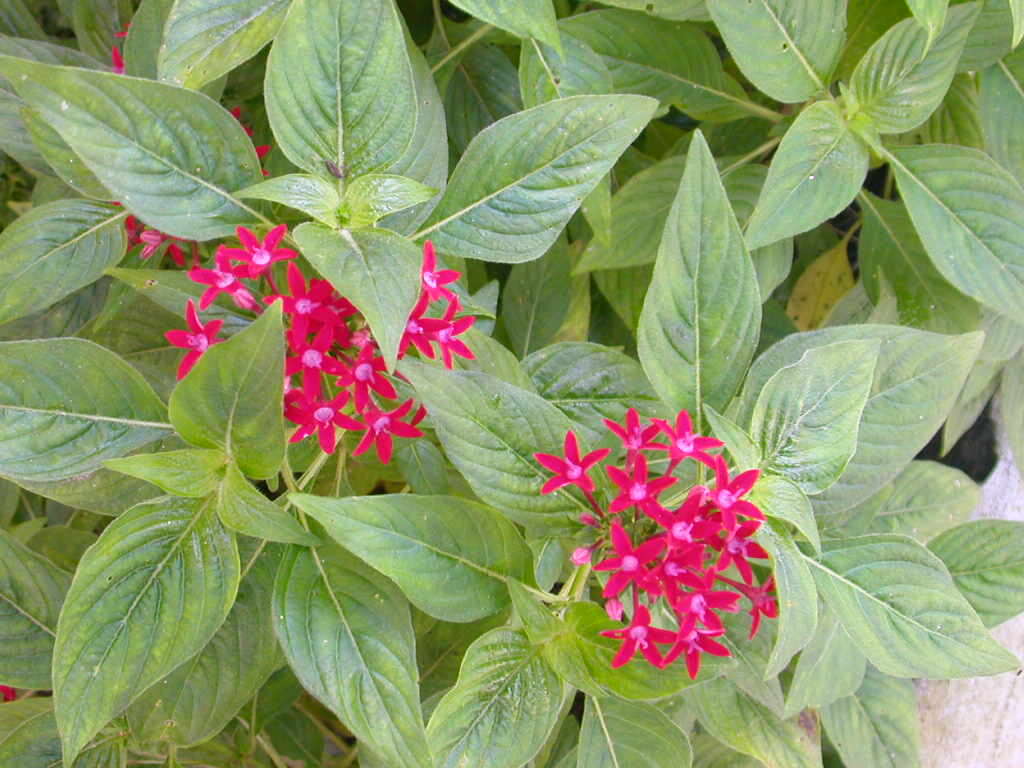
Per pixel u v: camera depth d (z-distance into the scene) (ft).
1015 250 0.91
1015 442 1.20
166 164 0.69
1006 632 1.30
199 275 0.70
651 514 0.68
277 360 0.61
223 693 0.82
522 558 0.73
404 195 0.69
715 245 0.73
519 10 0.78
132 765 0.98
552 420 0.71
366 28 0.69
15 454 0.71
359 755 0.90
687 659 0.68
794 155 0.87
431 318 0.74
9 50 0.92
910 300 1.05
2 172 1.21
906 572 0.78
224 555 0.70
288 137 0.71
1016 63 0.97
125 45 0.88
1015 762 1.33
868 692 1.10
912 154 0.92
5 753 0.84
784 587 0.67
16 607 0.87
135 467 0.66
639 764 0.78
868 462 0.81
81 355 0.70
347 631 0.72
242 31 0.77
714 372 0.76
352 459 0.90
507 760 0.70
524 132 0.74
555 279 1.11
